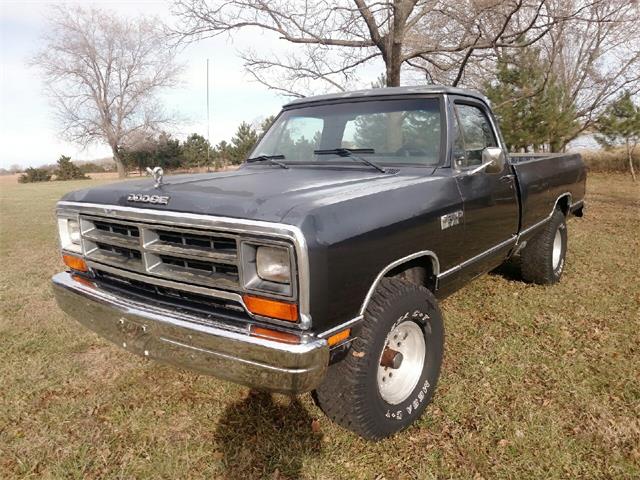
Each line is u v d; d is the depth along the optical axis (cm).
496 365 345
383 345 252
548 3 811
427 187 288
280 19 886
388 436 269
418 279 303
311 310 205
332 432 276
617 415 285
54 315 455
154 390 323
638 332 396
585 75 1794
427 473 242
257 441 270
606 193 1422
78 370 350
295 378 204
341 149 350
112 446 269
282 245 202
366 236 231
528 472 243
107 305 262
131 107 4431
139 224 247
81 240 282
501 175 374
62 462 256
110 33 4272
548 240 489
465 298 481
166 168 4578
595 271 573
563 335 394
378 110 351
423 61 989
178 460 256
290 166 359
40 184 3369
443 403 302
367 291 236
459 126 344
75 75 4322
